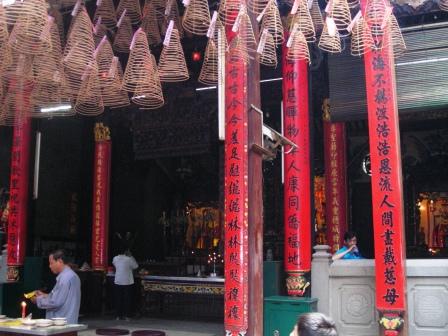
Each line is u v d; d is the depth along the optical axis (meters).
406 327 7.20
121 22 8.88
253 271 6.67
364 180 19.72
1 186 16.98
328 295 8.67
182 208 23.81
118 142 21.19
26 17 5.46
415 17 10.59
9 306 11.89
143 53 7.50
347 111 10.23
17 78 7.27
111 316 15.18
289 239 9.20
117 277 14.40
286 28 9.66
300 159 9.35
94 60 7.00
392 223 7.37
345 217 14.61
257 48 6.79
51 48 6.16
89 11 10.78
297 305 8.57
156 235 23.27
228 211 6.70
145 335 11.09
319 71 14.78
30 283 13.16
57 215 19.34
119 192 21.52
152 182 23.22
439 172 19.80
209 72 8.22
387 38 7.61
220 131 6.82
